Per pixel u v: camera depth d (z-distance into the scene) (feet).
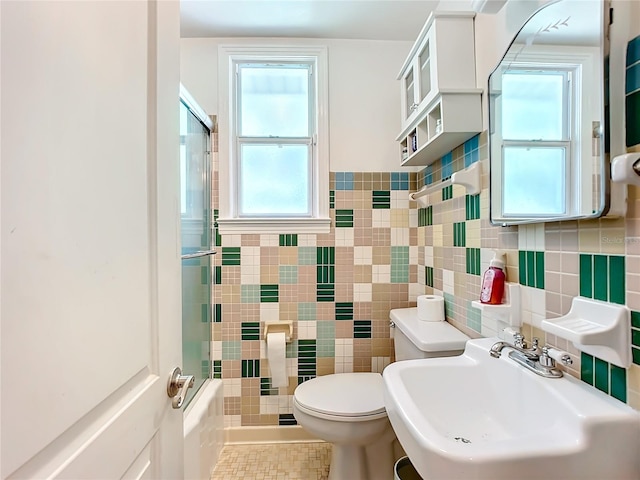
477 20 4.02
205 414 4.99
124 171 1.77
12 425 1.11
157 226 2.13
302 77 6.41
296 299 6.15
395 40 6.25
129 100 1.82
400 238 6.26
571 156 2.48
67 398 1.34
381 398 4.65
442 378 3.21
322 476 5.12
